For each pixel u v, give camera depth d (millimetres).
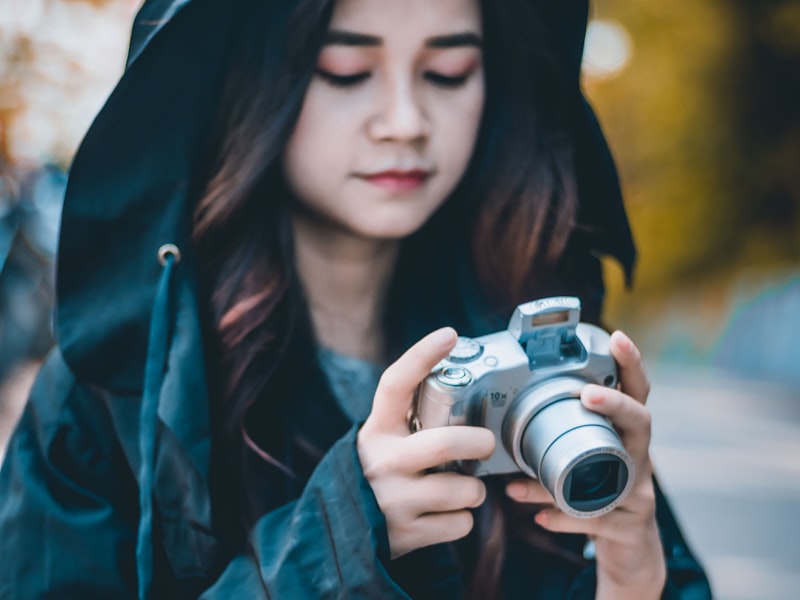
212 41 1330
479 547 1371
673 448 7480
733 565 4609
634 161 13453
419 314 1492
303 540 1160
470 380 1163
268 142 1295
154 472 1275
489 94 1506
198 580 1266
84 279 1329
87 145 1307
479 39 1348
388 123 1289
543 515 1266
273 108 1297
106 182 1325
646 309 17328
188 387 1266
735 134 13297
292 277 1384
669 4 12703
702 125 13172
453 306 1525
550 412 1154
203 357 1295
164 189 1341
